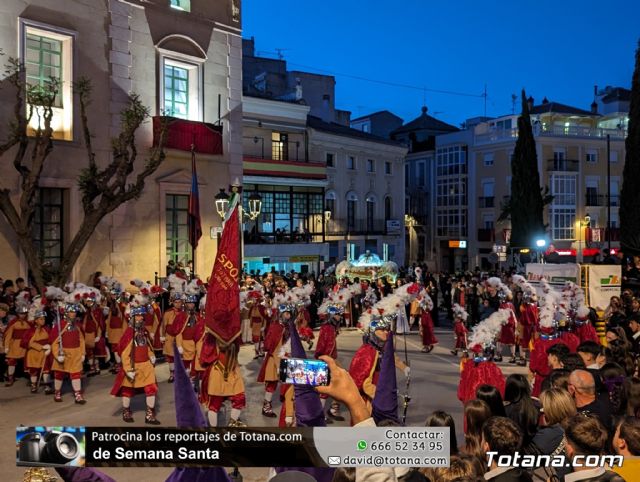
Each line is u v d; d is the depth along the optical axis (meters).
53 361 12.23
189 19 23.20
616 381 6.77
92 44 20.06
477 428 5.31
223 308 9.46
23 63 17.36
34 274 16.05
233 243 9.58
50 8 18.88
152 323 15.77
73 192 19.31
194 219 21.03
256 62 44.97
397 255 47.47
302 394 5.02
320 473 4.12
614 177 51.22
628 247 24.50
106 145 20.41
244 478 8.10
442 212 55.12
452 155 54.06
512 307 16.61
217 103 24.39
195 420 4.20
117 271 20.58
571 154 49.47
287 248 35.03
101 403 12.27
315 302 24.67
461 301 23.31
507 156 49.59
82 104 17.36
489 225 51.16
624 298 15.38
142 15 21.56
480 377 8.69
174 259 22.86
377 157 45.97
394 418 5.47
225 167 24.66
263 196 35.50
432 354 18.67
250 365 16.59
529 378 12.74
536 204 40.16
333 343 11.73
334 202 42.28
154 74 21.95
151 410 10.82
